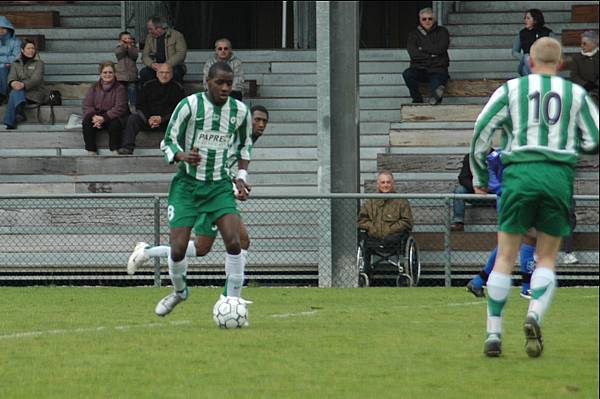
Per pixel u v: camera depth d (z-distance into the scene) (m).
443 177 44.31
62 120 49.12
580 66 46.53
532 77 19.00
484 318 26.28
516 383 17.88
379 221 37.44
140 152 46.62
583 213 40.09
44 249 39.94
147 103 46.19
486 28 53.97
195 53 52.69
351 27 37.41
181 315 27.12
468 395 17.05
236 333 23.39
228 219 23.69
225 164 23.61
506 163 19.05
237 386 17.72
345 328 24.27
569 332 23.70
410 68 48.22
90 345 21.70
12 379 18.30
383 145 48.31
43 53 53.47
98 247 39.94
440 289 34.78
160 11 55.16
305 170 46.91
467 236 39.59
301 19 54.66
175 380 18.20
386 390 17.42
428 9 48.31
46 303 30.41
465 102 49.38
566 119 18.83
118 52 49.00
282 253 38.84
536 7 54.44
